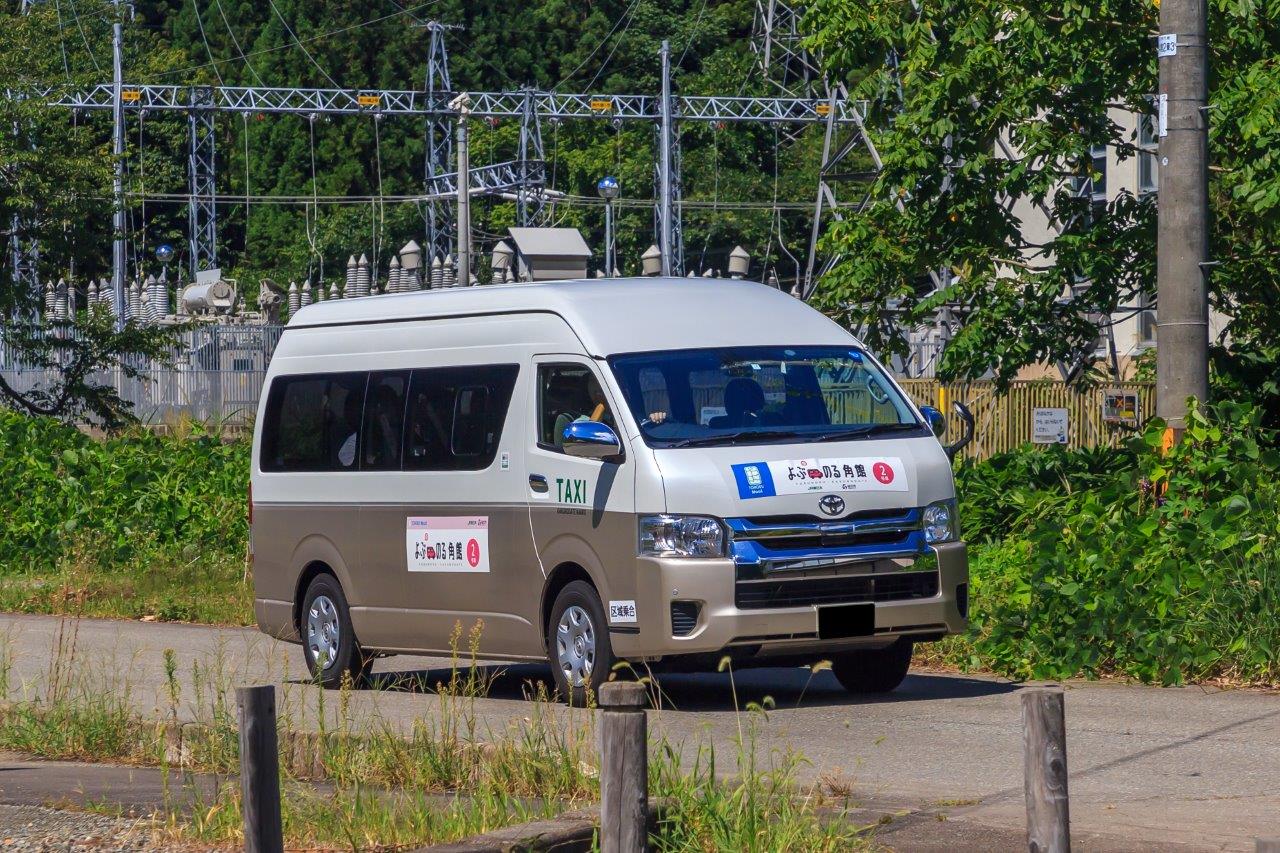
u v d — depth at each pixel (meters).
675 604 35.03
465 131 134.00
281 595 45.75
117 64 190.12
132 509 77.75
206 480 79.31
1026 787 17.44
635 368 37.19
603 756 18.48
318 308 45.75
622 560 35.75
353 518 43.12
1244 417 44.47
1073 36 59.53
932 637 36.59
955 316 77.25
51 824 26.22
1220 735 32.06
